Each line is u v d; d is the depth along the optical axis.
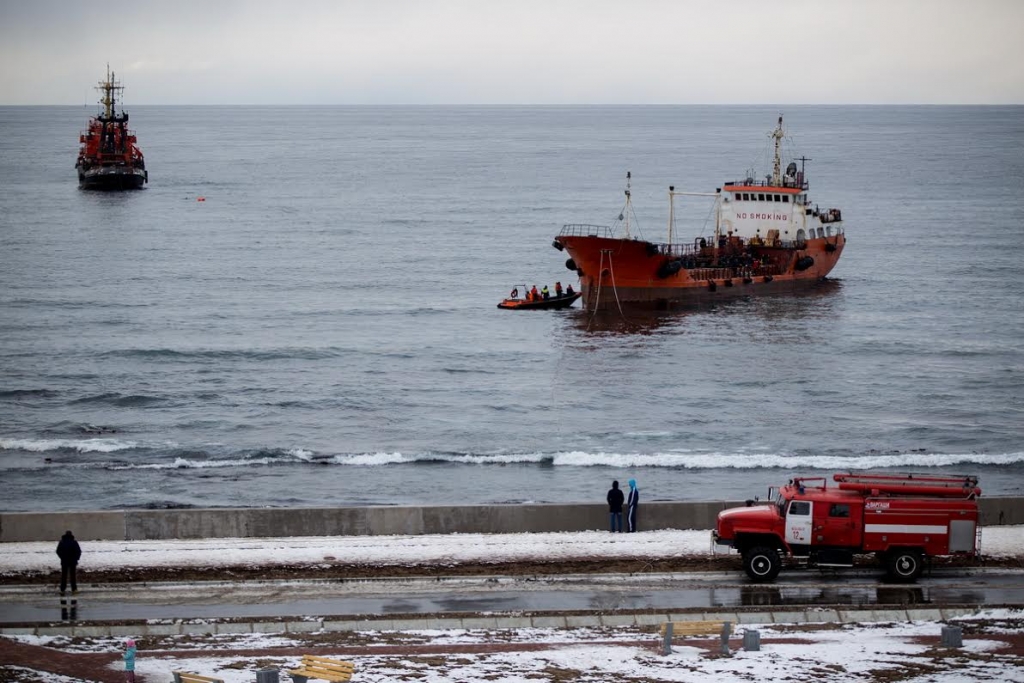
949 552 65.56
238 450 116.06
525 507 75.44
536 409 136.00
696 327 189.88
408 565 68.50
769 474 108.94
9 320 185.62
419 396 142.00
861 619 60.59
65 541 63.56
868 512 65.56
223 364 157.50
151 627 58.72
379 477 108.50
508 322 193.88
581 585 65.56
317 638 57.50
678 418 131.75
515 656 55.00
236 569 67.81
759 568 66.12
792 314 199.50
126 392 140.62
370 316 196.00
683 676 52.41
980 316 195.38
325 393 142.25
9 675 51.84
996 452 118.12
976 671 52.88
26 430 124.06
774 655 55.16
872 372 155.12
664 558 69.81
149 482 105.94
